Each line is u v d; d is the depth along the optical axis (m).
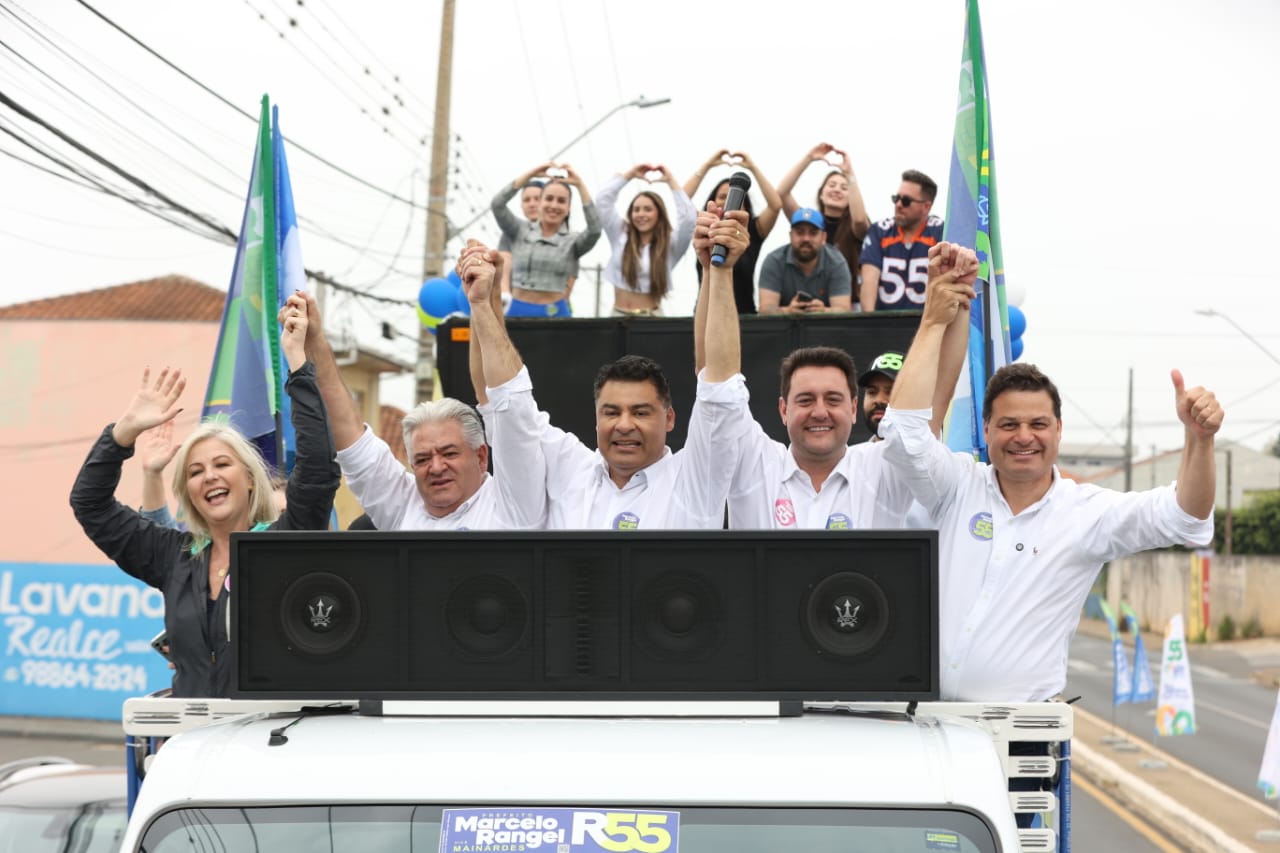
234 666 2.79
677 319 5.98
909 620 2.72
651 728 2.67
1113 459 93.88
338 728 2.70
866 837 2.44
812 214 7.18
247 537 2.80
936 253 3.47
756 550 2.72
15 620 21.52
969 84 4.82
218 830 2.50
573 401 6.02
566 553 2.74
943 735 2.61
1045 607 3.48
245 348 5.16
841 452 4.04
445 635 2.76
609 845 2.44
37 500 24.53
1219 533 49.25
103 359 24.70
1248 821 13.42
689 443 3.73
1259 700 28.61
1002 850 2.42
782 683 2.72
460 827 2.47
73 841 6.40
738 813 2.46
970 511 3.57
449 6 18.48
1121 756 18.89
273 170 5.24
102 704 21.27
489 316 3.86
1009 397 3.48
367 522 5.05
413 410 4.20
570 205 8.36
